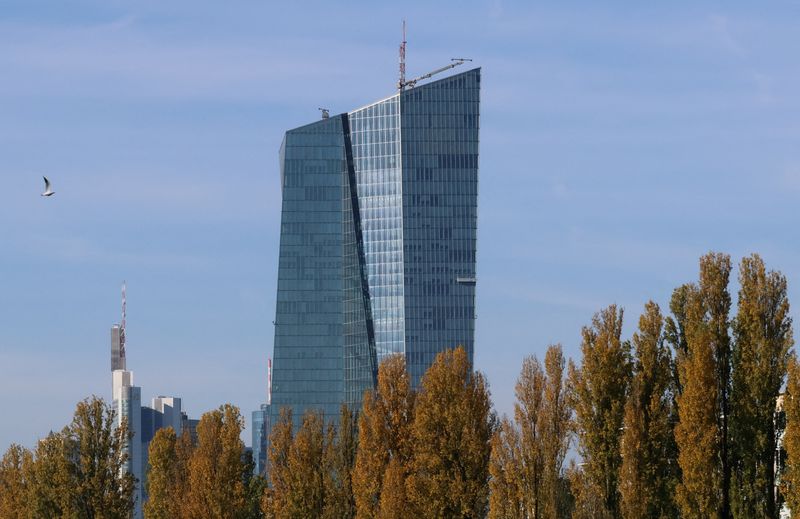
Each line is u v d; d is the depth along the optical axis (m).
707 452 169.12
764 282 174.00
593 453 182.00
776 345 171.88
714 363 173.12
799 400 160.38
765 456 169.12
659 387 181.25
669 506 176.38
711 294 178.00
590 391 183.50
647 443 177.88
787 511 182.25
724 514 169.38
